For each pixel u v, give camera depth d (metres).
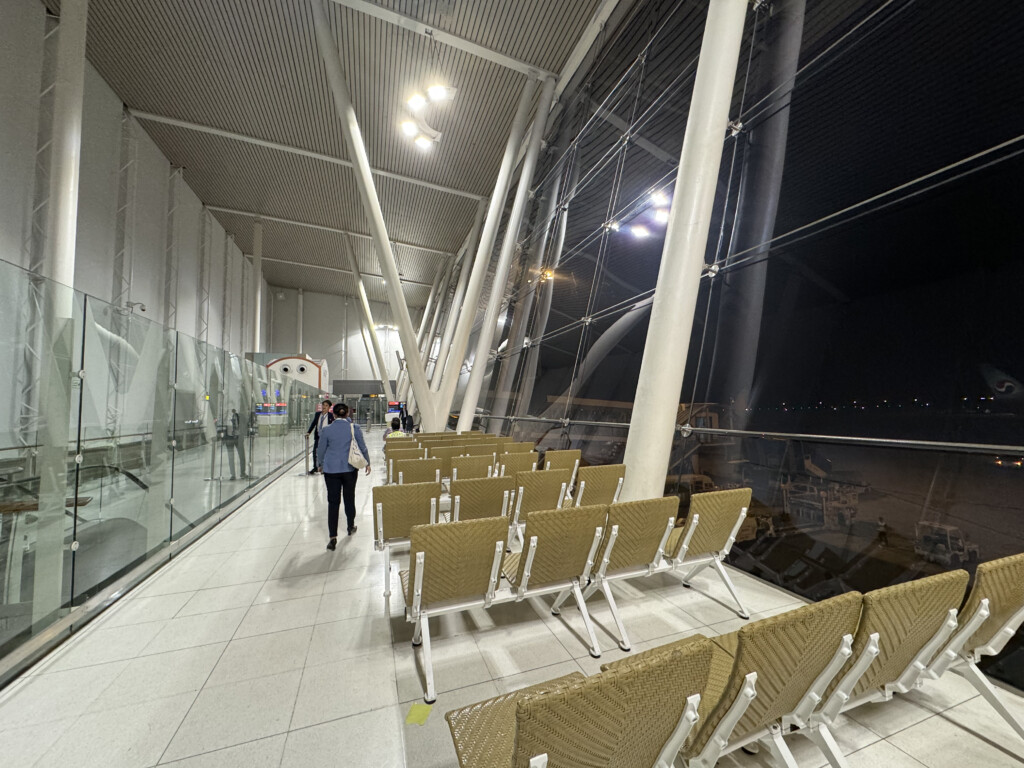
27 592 2.25
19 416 2.26
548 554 2.21
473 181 12.81
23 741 1.66
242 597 2.90
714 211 4.21
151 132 10.93
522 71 8.48
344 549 3.89
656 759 1.13
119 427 3.03
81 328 2.64
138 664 2.14
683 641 1.77
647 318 4.83
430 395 9.16
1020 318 1.99
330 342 27.53
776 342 3.30
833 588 2.63
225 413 5.16
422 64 8.52
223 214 15.91
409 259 20.27
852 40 3.18
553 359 7.36
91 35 7.94
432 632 2.44
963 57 2.43
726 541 2.79
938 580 1.38
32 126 6.78
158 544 3.52
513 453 4.58
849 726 1.71
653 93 5.84
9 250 6.48
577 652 2.25
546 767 0.87
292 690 1.94
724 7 3.45
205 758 1.57
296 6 7.41
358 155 8.02
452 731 1.27
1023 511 1.89
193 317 14.23
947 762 1.53
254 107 9.90
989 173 2.22
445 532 1.90
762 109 3.94
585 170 7.58
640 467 3.59
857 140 3.00
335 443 3.98
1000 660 1.95
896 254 2.61
